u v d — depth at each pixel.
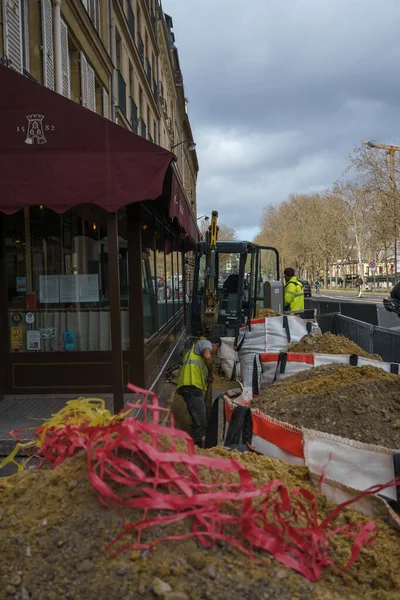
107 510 1.80
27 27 8.41
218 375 8.99
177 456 1.82
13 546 1.75
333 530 2.09
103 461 1.85
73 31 10.84
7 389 6.38
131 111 18.70
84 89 11.65
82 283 6.52
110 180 5.05
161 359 8.43
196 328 12.95
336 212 63.28
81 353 6.38
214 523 1.73
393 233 39.84
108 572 1.63
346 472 2.47
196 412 5.99
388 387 3.19
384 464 2.37
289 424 2.87
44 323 6.50
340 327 11.50
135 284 6.44
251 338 6.89
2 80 5.02
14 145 5.05
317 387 3.60
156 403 2.08
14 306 6.48
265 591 1.60
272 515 1.96
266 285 9.90
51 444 2.36
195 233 13.35
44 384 6.37
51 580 1.65
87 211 6.51
